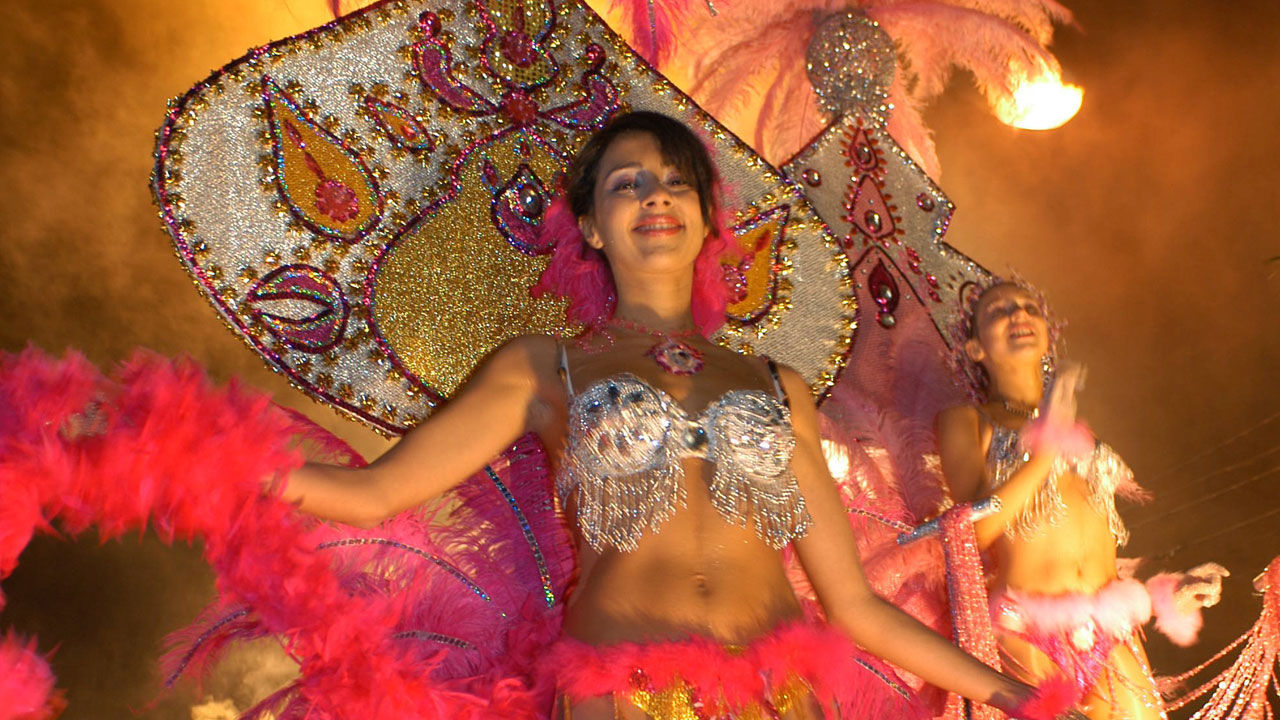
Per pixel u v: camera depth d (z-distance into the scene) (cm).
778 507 268
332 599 240
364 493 255
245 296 300
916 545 363
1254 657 407
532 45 337
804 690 246
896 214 416
